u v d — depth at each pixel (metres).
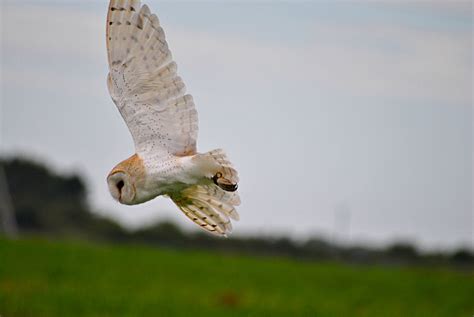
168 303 25.47
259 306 26.44
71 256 34.75
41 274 29.89
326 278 36.06
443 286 35.12
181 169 8.22
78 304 24.08
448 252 57.16
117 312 23.52
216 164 8.25
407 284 35.38
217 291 29.62
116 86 8.30
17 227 59.78
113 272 31.89
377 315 26.80
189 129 8.27
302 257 55.72
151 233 58.59
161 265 35.53
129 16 8.20
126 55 8.25
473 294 33.38
